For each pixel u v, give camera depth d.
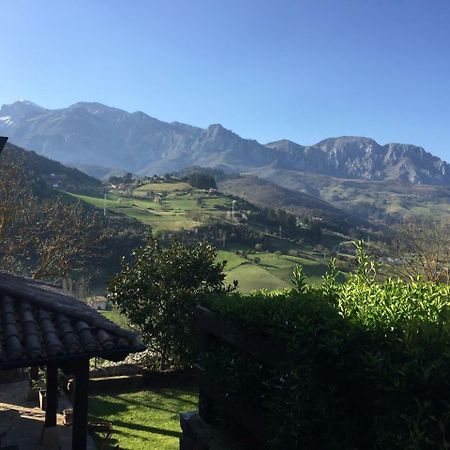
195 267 17.12
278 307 5.69
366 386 4.32
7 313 6.29
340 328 4.66
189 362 16.42
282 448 5.03
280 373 5.44
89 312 7.44
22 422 10.95
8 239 20.44
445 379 3.43
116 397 14.99
